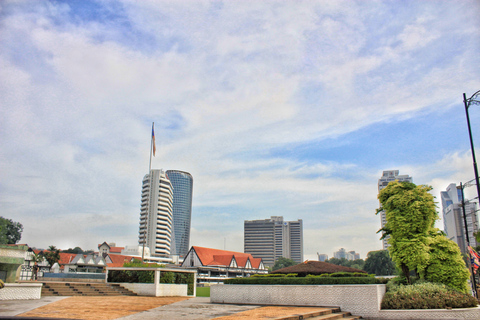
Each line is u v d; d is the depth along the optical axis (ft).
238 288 86.12
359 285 73.77
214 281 426.10
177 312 63.00
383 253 364.17
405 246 79.36
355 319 69.31
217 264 444.14
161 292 112.78
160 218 644.27
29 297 82.89
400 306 70.49
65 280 152.05
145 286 113.19
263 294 83.25
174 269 119.75
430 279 81.41
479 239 145.18
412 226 81.10
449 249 81.05
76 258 374.63
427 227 81.92
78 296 97.55
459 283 79.10
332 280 79.36
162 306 75.61
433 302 68.95
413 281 83.87
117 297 99.04
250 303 83.87
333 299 75.77
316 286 78.23
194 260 449.89
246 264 477.36
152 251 618.44
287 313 61.77
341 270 96.63
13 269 88.28
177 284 119.34
